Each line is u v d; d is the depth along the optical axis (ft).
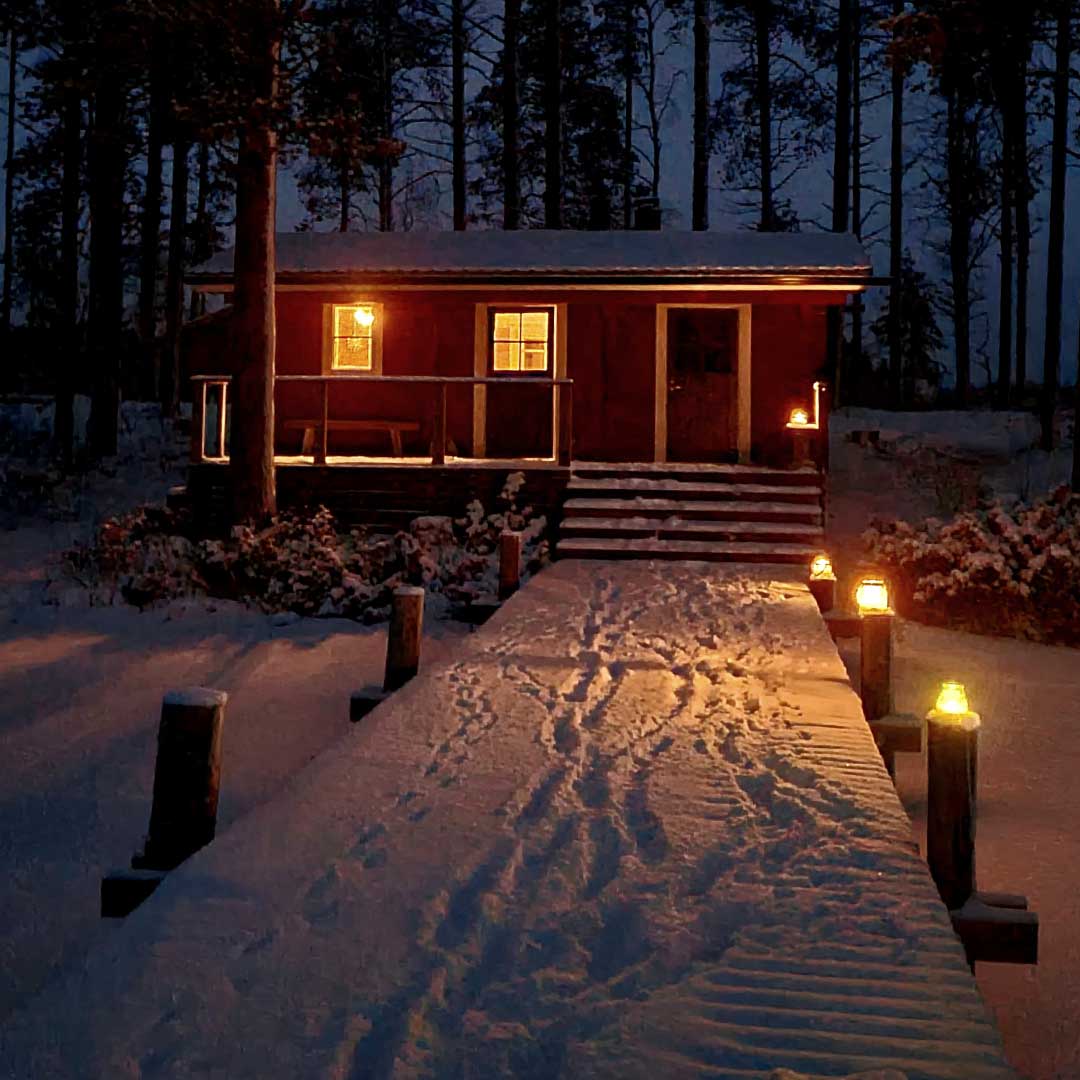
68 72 50.11
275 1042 9.93
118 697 30.48
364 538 48.01
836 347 97.60
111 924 14.60
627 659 28.19
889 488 64.54
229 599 43.01
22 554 53.78
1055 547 40.78
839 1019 10.50
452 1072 9.53
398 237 66.74
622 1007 10.73
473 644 30.14
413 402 61.26
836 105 105.70
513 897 13.46
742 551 46.98
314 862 14.35
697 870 14.43
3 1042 9.88
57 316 101.14
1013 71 62.75
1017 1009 14.96
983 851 20.04
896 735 23.73
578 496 52.01
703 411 60.34
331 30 49.85
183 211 96.94
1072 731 27.94
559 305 60.49
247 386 48.88
